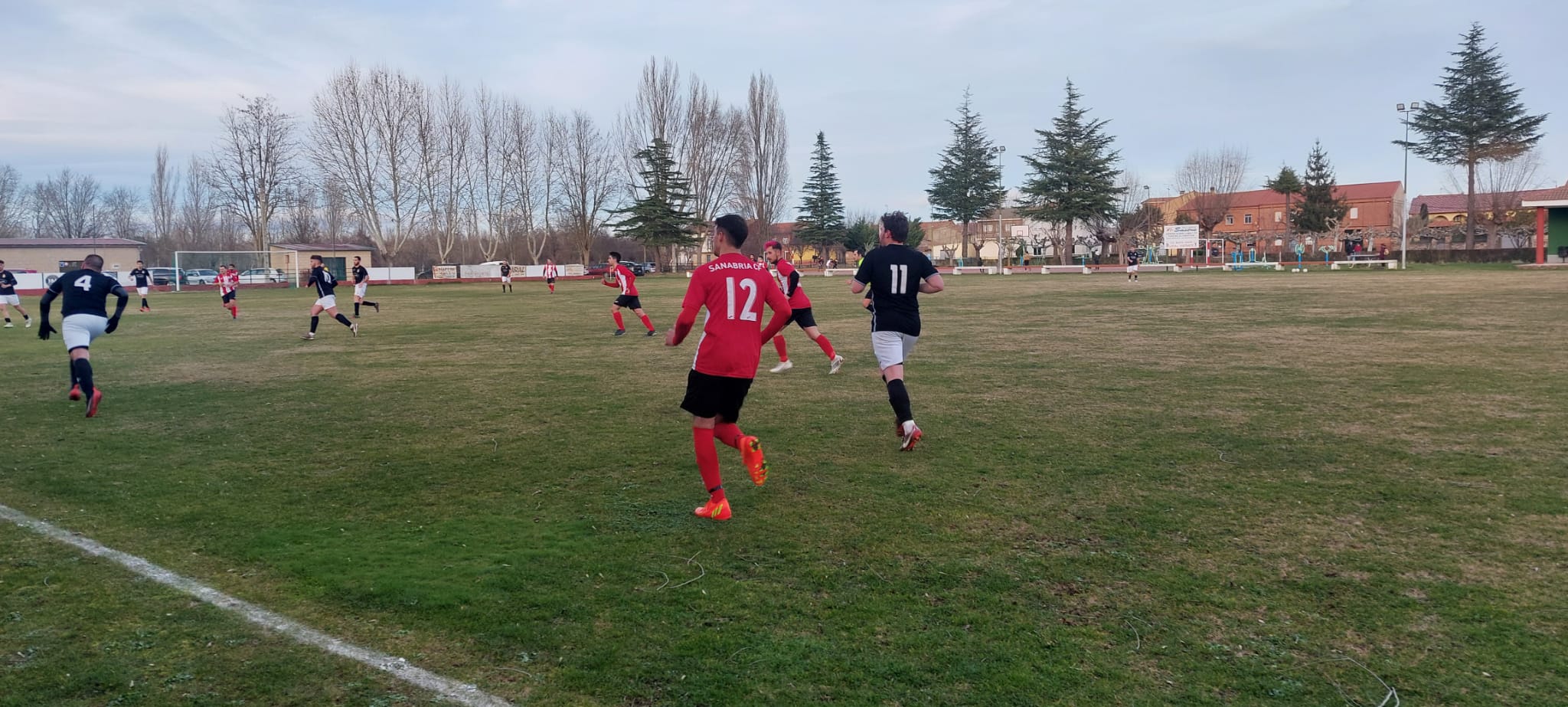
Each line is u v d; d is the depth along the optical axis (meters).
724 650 3.15
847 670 3.00
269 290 44.53
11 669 3.01
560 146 64.75
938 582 3.76
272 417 7.77
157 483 5.49
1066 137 57.62
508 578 3.83
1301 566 3.88
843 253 81.31
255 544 4.30
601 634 3.28
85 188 78.31
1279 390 8.55
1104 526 4.45
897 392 6.05
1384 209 77.94
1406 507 4.69
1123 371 10.05
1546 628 3.23
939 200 70.06
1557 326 14.39
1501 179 65.38
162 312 25.11
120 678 2.96
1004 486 5.20
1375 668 2.97
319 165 56.00
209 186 62.59
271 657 3.12
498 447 6.48
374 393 9.09
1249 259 61.03
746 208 67.25
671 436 6.81
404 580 3.81
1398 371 9.68
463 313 22.88
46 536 4.42
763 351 12.49
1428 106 52.97
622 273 15.74
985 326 16.23
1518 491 4.96
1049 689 2.87
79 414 7.98
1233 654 3.09
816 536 4.36
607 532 4.47
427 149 58.50
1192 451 6.04
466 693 2.87
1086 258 66.50
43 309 8.02
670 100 63.88
